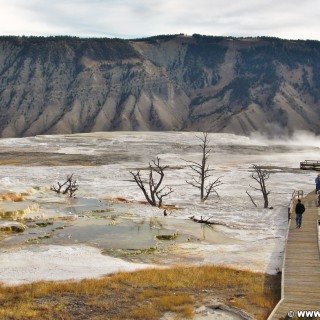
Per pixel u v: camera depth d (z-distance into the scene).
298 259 25.00
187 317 18.73
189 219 42.53
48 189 59.34
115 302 20.66
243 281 23.70
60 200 52.41
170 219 42.47
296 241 28.70
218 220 41.75
